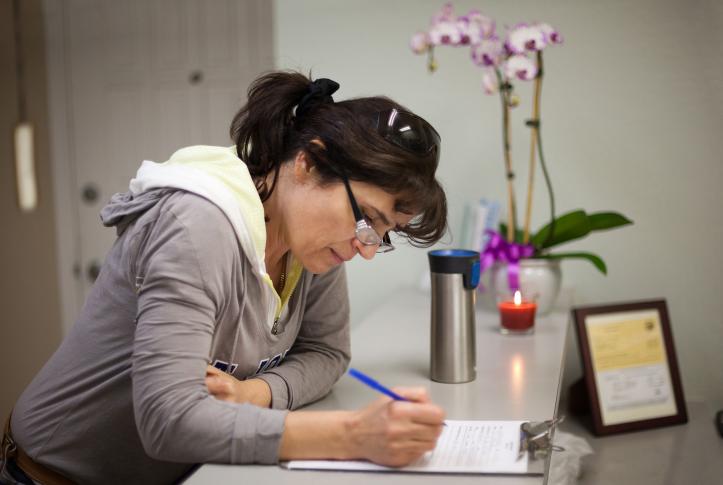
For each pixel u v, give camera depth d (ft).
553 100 6.73
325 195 3.05
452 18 5.80
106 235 9.96
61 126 9.93
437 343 3.97
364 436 2.73
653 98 6.50
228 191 2.91
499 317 5.71
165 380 2.66
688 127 6.44
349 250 3.16
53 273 10.21
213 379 2.94
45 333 10.39
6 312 10.52
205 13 9.18
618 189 6.66
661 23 6.42
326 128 3.01
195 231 2.76
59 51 9.81
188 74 9.33
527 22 6.72
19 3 9.80
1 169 10.28
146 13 9.42
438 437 2.88
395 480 2.64
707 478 4.41
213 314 2.83
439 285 3.93
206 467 2.72
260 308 3.21
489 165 6.95
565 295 6.48
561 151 6.75
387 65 7.11
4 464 3.38
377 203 3.05
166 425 2.65
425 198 3.11
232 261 2.89
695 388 6.63
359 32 7.14
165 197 2.90
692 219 6.51
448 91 6.98
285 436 2.75
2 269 10.48
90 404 3.20
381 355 4.59
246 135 3.24
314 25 7.23
